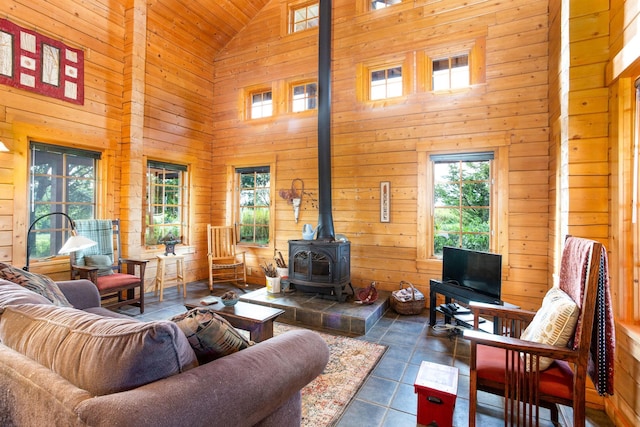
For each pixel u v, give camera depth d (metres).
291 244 4.04
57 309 1.29
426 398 1.84
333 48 4.56
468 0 3.81
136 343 0.96
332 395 2.12
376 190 4.27
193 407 0.92
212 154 5.57
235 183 5.42
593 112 2.06
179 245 5.06
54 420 0.92
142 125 4.36
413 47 4.08
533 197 3.49
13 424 1.12
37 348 1.16
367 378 2.36
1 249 3.21
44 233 3.61
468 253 3.05
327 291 3.83
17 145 3.31
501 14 3.65
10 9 3.24
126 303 3.64
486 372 1.71
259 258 5.10
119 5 4.22
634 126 1.86
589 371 1.64
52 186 3.70
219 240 5.02
